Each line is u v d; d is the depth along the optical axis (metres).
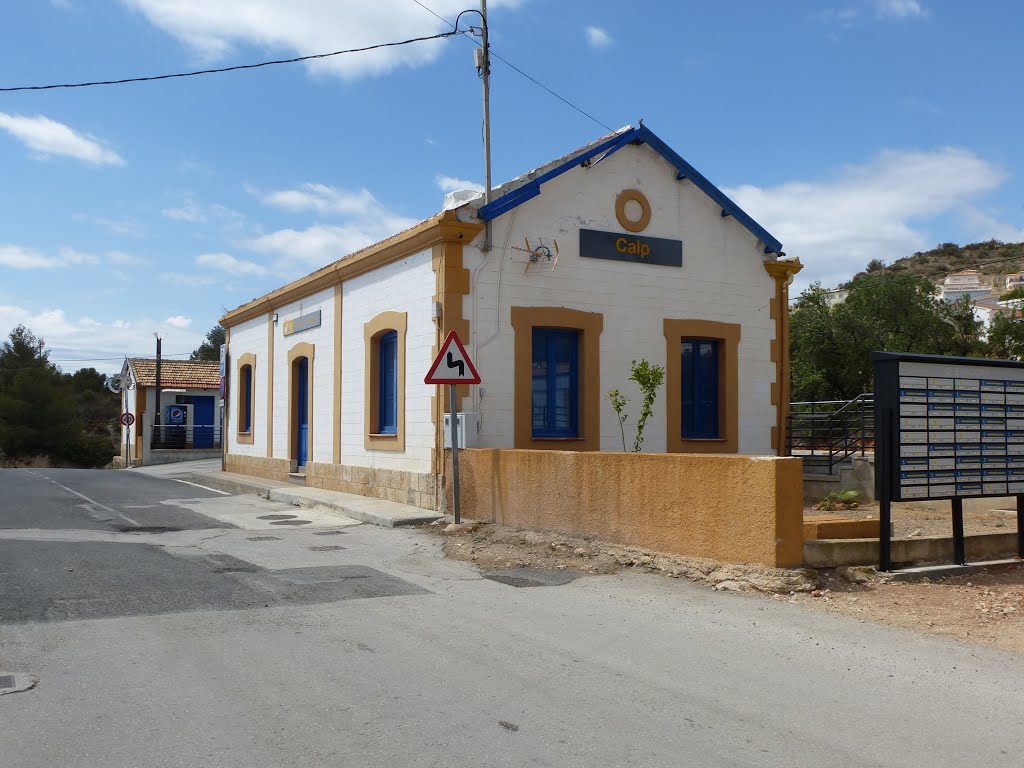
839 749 4.23
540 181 13.13
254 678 5.14
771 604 7.25
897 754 4.18
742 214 15.14
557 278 13.34
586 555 9.20
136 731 4.27
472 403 12.47
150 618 6.54
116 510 13.91
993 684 5.29
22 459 43.12
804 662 5.68
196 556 9.37
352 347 15.60
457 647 5.88
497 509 11.13
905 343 28.95
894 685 5.24
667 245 14.45
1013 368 9.09
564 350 13.70
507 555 9.39
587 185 13.73
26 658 5.46
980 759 4.15
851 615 6.92
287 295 18.62
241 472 21.95
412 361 13.38
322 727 4.36
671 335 14.44
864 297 29.91
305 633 6.18
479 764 3.94
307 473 17.44
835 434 15.90
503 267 12.87
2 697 4.74
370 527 11.88
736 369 15.12
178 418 41.28
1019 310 30.88
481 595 7.58
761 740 4.32
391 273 14.12
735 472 8.06
